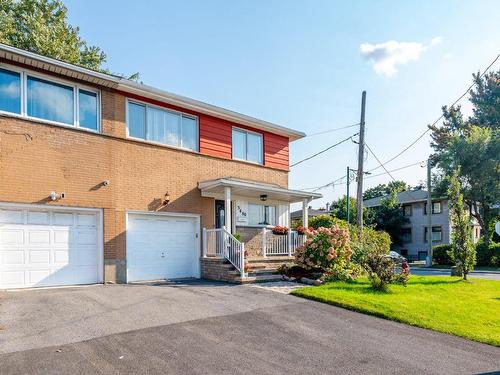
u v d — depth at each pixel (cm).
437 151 3734
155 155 1362
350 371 529
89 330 662
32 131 1090
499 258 2584
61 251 1131
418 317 804
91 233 1195
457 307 910
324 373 520
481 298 1041
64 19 2419
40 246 1094
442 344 657
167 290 1064
